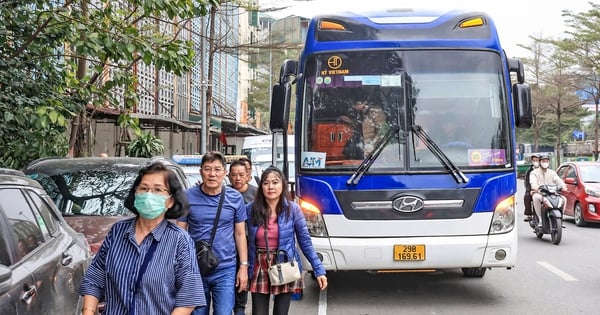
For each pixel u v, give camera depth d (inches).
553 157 2123.5
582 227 593.6
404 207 265.7
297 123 281.9
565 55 1520.7
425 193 266.5
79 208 274.8
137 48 320.2
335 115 278.1
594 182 602.5
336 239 267.3
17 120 298.5
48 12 310.7
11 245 148.6
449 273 358.0
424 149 271.6
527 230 575.2
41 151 329.7
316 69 283.4
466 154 271.4
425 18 288.0
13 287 135.0
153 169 129.0
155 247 125.4
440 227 265.6
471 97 278.2
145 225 128.4
